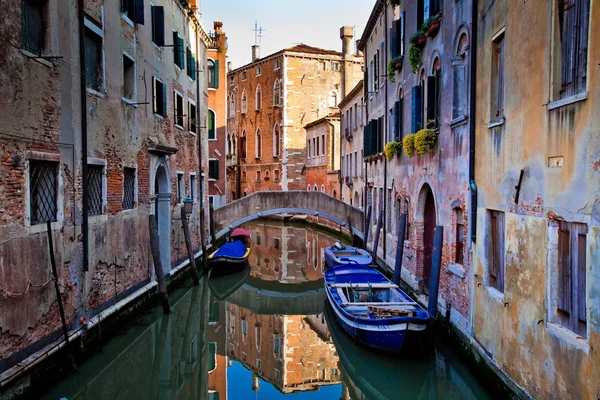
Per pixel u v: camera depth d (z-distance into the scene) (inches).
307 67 1651.1
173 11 655.1
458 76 402.0
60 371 332.8
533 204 262.5
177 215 668.1
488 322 322.0
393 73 646.5
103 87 419.5
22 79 303.4
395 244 644.7
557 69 243.6
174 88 656.4
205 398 385.1
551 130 243.6
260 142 1777.8
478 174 346.9
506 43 299.1
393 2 649.6
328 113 1679.4
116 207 447.8
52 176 343.6
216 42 1127.0
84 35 378.3
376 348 390.0
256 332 556.1
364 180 944.3
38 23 327.9
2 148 285.1
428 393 371.2
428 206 522.6
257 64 1765.5
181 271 668.7
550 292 245.1
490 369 315.3
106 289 423.2
